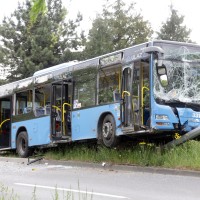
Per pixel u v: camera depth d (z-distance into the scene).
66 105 19.86
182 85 16.03
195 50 16.47
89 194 10.27
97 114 17.78
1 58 45.16
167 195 10.10
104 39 45.00
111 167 16.39
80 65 19.12
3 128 24.73
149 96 15.59
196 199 9.46
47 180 13.53
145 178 13.46
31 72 43.84
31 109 22.27
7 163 20.02
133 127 15.85
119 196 9.94
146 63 15.82
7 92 24.52
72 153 19.64
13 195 9.54
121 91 16.53
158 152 16.05
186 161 14.61
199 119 16.09
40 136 21.42
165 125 15.52
